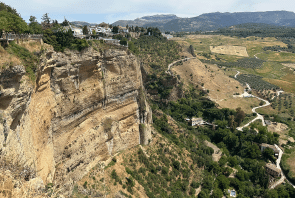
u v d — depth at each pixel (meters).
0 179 27.78
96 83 57.31
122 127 69.50
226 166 95.50
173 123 107.62
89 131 57.28
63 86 47.56
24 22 43.88
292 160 99.62
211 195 78.44
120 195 55.69
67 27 81.56
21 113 34.06
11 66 31.19
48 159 43.66
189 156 86.62
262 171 88.19
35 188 34.78
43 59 41.03
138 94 73.38
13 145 31.56
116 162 64.50
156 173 70.25
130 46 81.25
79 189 50.41
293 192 81.25
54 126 46.34
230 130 121.12
